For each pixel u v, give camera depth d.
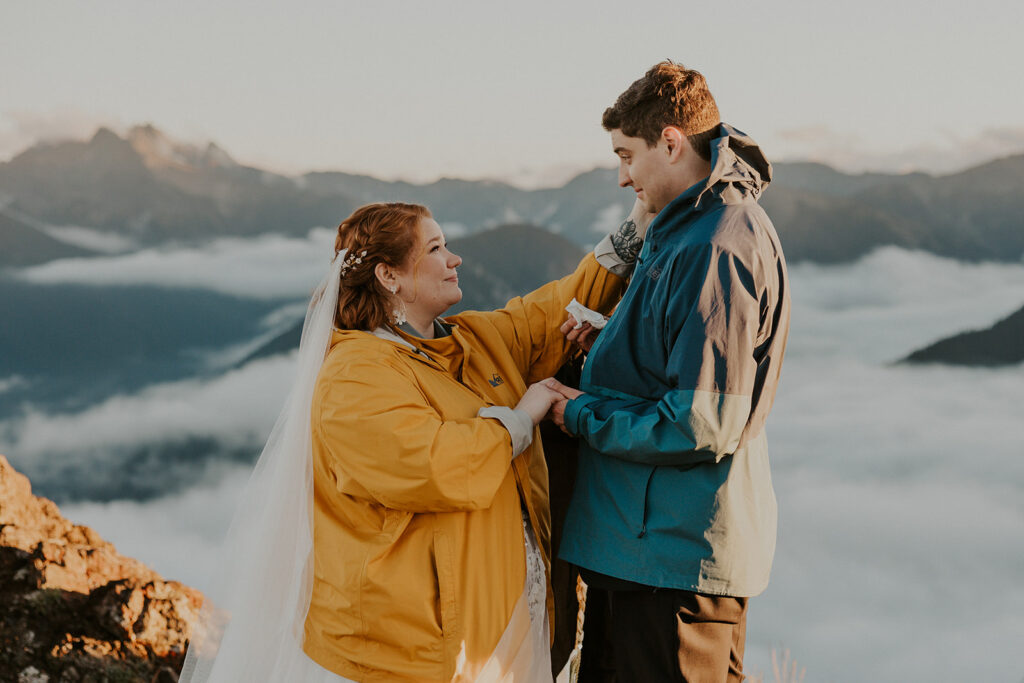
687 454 1.90
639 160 2.09
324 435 2.10
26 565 3.35
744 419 1.90
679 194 2.05
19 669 3.05
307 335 2.30
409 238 2.24
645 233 2.18
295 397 2.25
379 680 2.04
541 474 2.44
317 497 2.19
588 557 2.10
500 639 2.11
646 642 2.04
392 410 2.05
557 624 2.49
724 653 2.06
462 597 2.06
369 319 2.26
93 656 3.15
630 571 2.02
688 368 1.85
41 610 3.23
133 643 3.26
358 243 2.25
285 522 2.26
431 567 2.08
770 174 2.07
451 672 2.03
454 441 2.02
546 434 2.55
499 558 2.14
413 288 2.27
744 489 2.00
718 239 1.90
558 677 2.65
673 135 2.02
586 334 2.42
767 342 1.99
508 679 2.16
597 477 2.12
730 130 2.02
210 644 2.38
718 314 1.86
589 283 2.49
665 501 1.99
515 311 2.57
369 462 2.04
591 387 2.15
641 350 2.04
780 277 2.00
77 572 3.43
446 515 2.09
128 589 3.40
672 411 1.87
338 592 2.09
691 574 1.96
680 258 1.92
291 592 2.25
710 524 1.95
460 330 2.48
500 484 2.12
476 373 2.40
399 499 2.03
